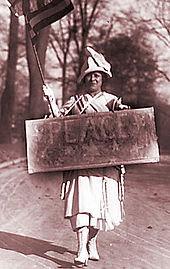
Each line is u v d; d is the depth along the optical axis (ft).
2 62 118.73
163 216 24.02
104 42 124.67
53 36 113.60
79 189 14.75
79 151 15.08
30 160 15.19
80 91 16.38
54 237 19.72
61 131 15.19
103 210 14.82
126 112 15.23
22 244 18.43
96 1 106.42
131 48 126.93
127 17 126.11
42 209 26.71
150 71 130.62
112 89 129.90
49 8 15.58
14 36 83.66
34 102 71.92
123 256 16.51
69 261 15.97
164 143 120.98
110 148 15.14
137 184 37.65
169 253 16.83
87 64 15.66
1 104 83.71
